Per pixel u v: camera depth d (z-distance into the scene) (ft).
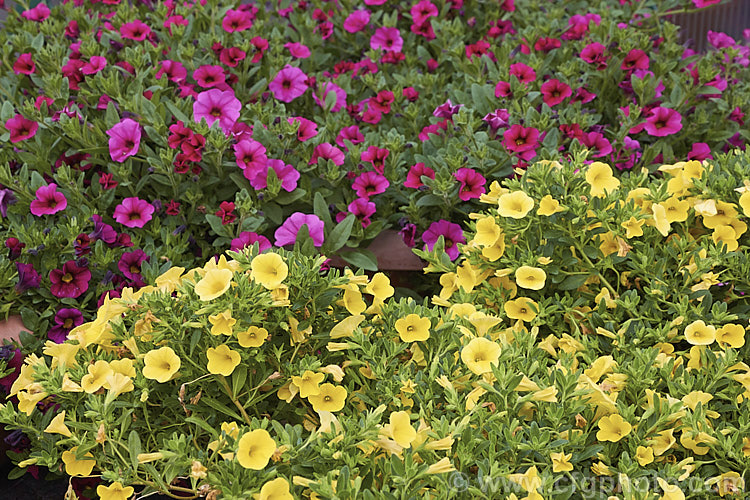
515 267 3.69
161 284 3.63
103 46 4.77
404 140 4.32
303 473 3.31
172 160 4.08
